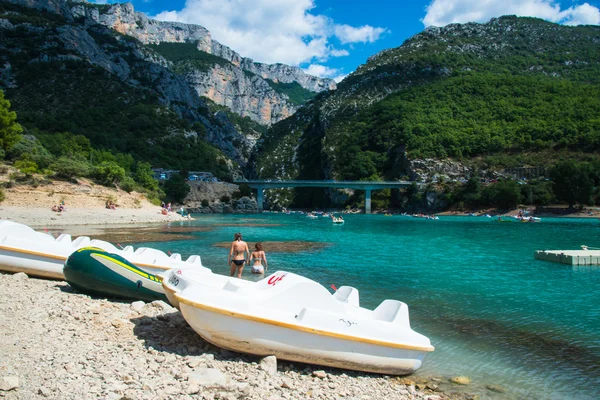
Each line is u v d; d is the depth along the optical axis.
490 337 11.62
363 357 8.74
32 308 10.85
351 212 143.50
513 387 8.57
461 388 8.50
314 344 8.54
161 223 59.84
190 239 37.50
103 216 54.53
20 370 7.09
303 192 186.25
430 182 131.50
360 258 27.22
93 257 12.35
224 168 185.62
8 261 14.41
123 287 12.27
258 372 8.08
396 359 8.89
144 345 8.87
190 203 130.62
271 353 8.59
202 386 6.95
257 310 8.61
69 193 58.59
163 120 194.38
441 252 30.95
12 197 51.75
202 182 138.00
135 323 10.29
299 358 8.62
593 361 9.98
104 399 6.25
